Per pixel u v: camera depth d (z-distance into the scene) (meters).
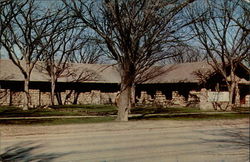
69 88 46.53
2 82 42.03
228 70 40.94
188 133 17.52
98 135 16.59
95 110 33.47
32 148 12.55
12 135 16.11
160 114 29.28
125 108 23.02
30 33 32.41
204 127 20.25
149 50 22.31
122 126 19.91
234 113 30.91
